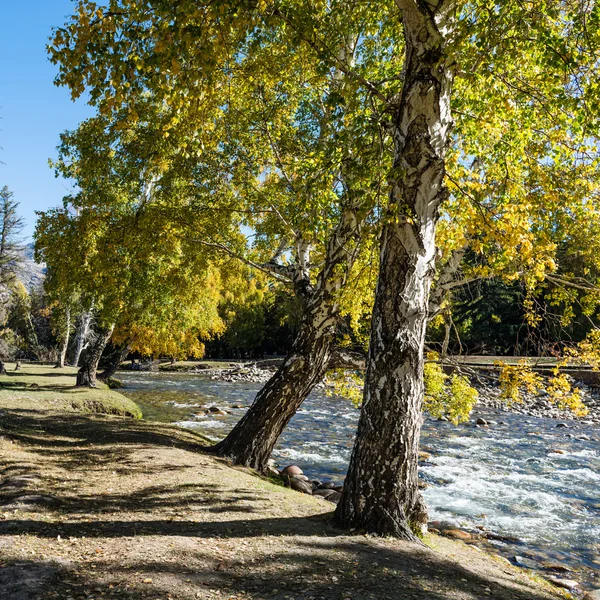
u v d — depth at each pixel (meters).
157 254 12.71
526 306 9.09
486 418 24.70
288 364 10.96
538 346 9.15
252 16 5.77
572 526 10.07
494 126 7.67
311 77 10.17
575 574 7.81
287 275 11.59
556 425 22.92
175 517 6.46
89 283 13.31
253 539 5.74
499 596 4.95
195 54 5.56
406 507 6.38
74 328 41.31
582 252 8.98
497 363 8.90
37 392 19.45
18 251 39.12
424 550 5.90
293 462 14.75
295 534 6.03
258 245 12.55
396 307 6.36
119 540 5.39
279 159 10.95
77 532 5.60
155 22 5.41
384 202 7.50
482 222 6.73
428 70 6.13
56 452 9.76
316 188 7.13
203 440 13.32
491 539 9.27
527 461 15.66
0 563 4.51
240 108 10.66
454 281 9.72
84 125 14.35
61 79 5.59
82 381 22.77
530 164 8.32
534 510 11.01
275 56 9.89
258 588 4.41
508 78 7.28
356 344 11.75
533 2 5.51
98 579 4.34
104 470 8.70
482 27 5.38
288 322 57.78
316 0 7.23
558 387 8.31
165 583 4.32
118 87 5.61
